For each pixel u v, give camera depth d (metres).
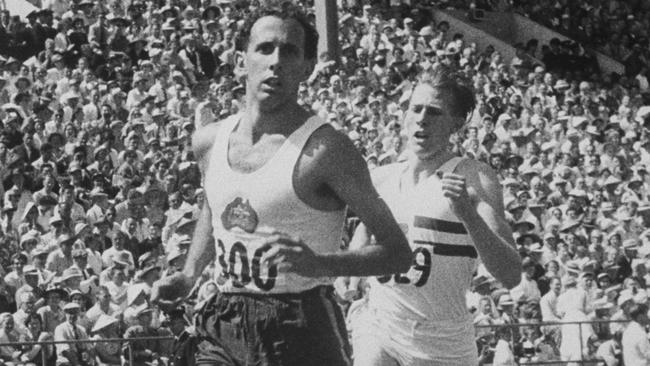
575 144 26.52
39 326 14.46
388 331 7.79
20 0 28.50
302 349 5.36
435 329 7.75
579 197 22.80
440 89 7.65
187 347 5.56
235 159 5.37
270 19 5.29
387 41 29.53
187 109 22.48
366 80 26.73
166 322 14.43
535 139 26.17
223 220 5.39
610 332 17.69
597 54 35.00
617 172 26.19
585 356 17.09
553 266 18.97
